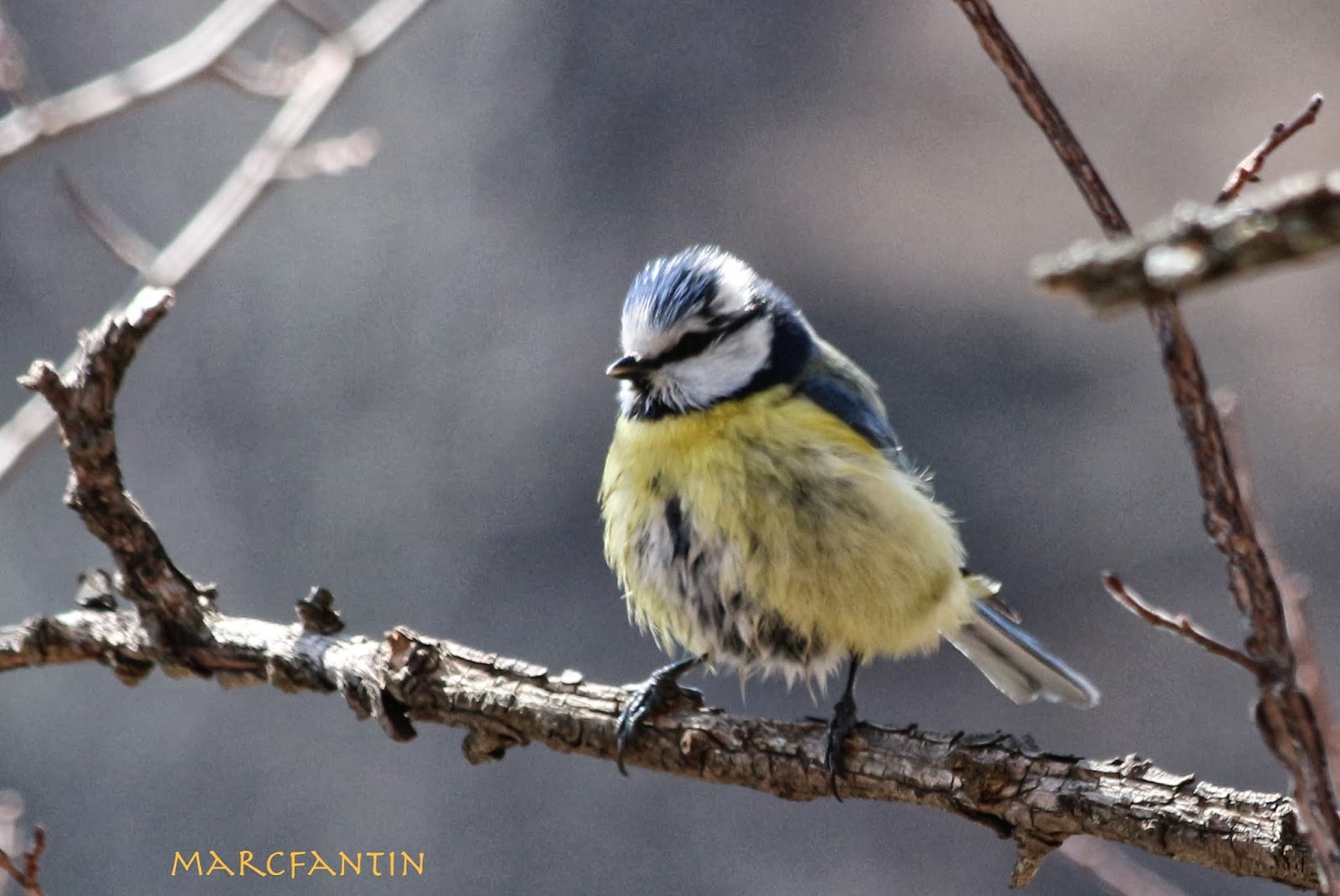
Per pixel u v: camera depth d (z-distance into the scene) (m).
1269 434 14.71
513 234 15.36
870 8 15.48
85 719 13.50
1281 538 14.46
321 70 7.55
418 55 15.39
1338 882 2.57
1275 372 14.81
